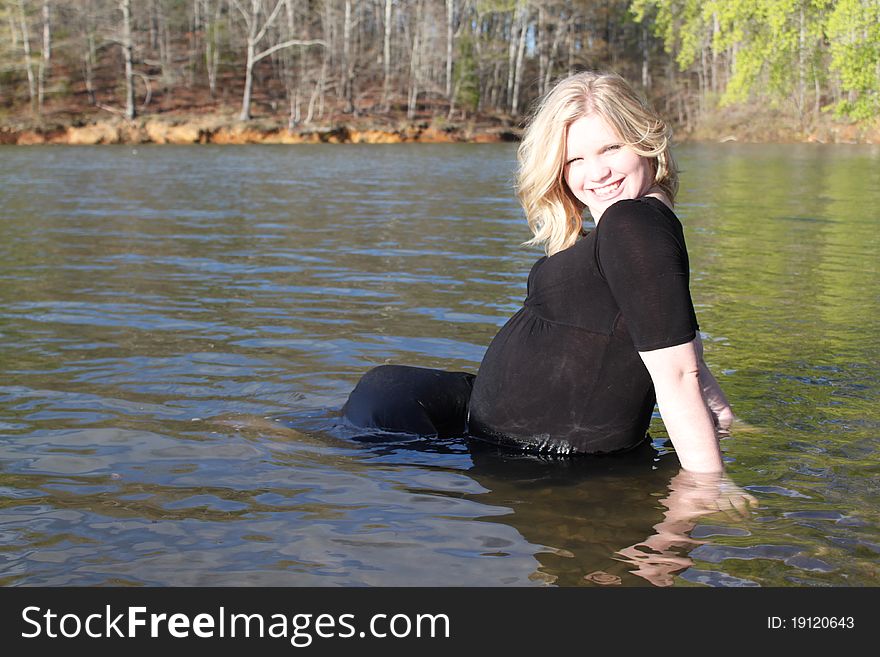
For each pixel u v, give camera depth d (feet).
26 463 8.79
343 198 44.01
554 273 8.91
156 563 6.88
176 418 10.14
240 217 34.58
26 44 158.61
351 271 20.98
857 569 6.76
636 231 8.15
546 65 207.62
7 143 139.64
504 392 9.23
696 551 7.05
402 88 193.16
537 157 8.86
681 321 8.11
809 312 16.29
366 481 8.45
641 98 8.61
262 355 12.91
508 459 9.04
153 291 18.21
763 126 158.51
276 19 189.88
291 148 127.34
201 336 14.10
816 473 8.61
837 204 39.65
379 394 9.78
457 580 6.65
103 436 9.53
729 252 24.67
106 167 74.13
